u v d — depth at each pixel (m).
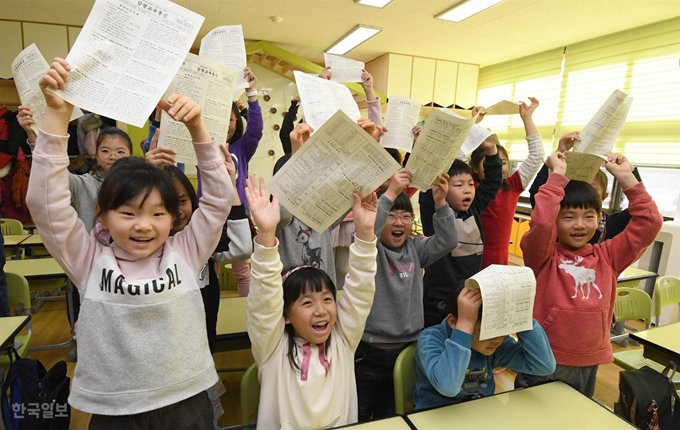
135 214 0.85
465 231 1.86
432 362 1.14
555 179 1.45
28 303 1.98
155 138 1.56
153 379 0.88
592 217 1.45
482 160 2.18
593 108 4.43
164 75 0.82
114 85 0.78
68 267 0.88
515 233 4.91
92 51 0.77
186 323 0.93
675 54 3.63
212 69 1.20
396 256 1.47
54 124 0.79
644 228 1.45
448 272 1.88
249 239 1.54
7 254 2.96
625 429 1.02
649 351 1.64
